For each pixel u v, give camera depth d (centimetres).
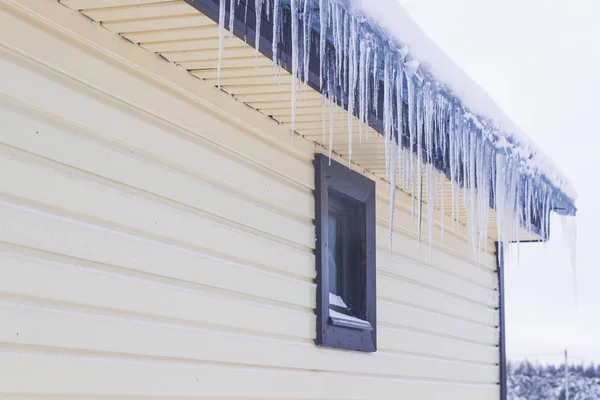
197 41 354
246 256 424
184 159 386
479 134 509
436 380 643
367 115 434
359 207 547
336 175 507
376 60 398
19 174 305
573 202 689
